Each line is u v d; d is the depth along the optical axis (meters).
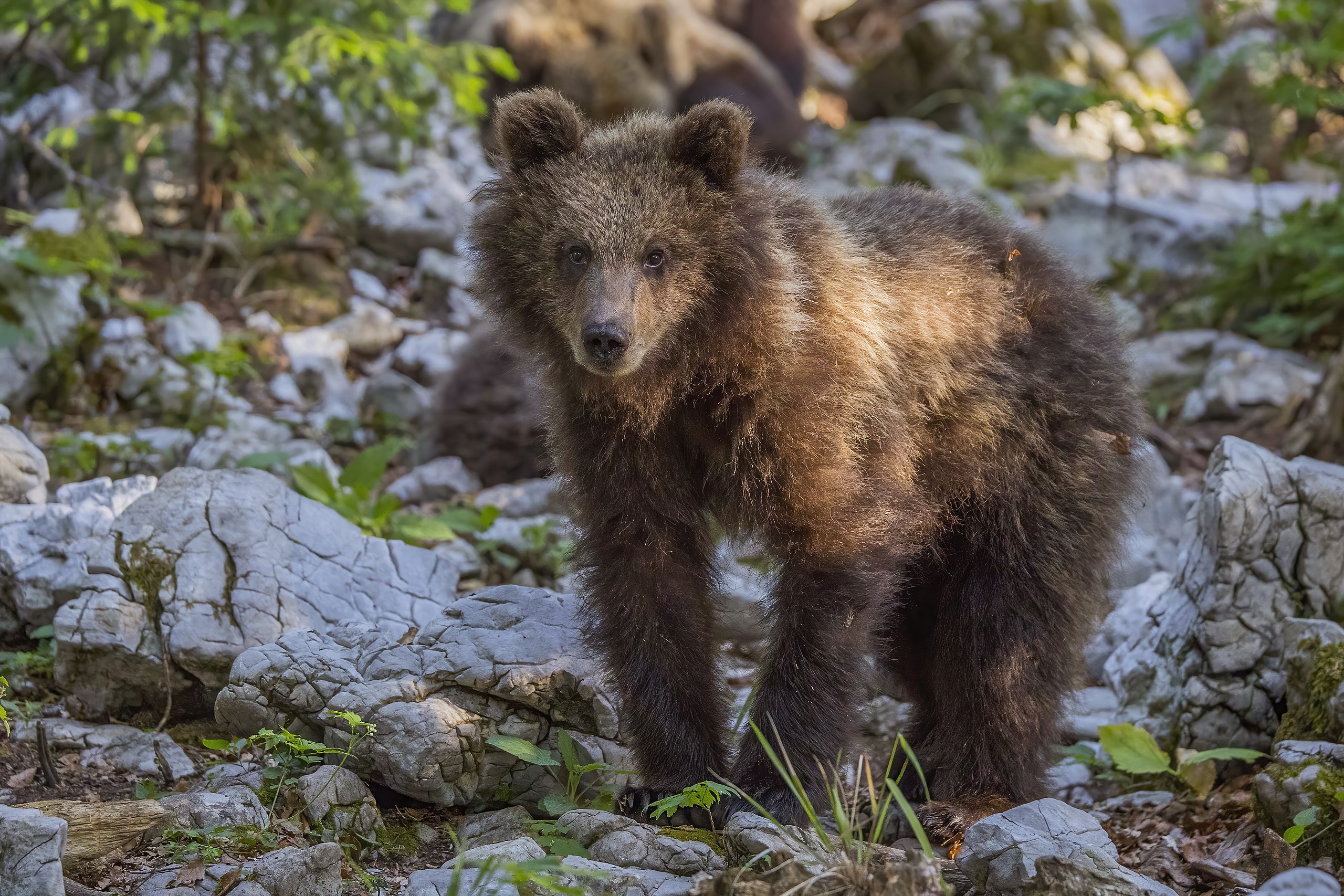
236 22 17.30
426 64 18.27
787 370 8.47
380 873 8.26
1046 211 22.38
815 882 6.85
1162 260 20.55
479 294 9.09
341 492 13.57
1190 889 8.47
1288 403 16.89
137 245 17.50
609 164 8.66
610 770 8.91
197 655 9.78
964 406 9.57
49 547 10.87
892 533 8.87
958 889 7.62
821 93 28.97
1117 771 10.59
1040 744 9.70
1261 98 23.56
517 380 16.50
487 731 9.02
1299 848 8.24
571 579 12.02
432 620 9.76
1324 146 25.19
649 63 23.89
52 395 15.69
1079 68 26.34
